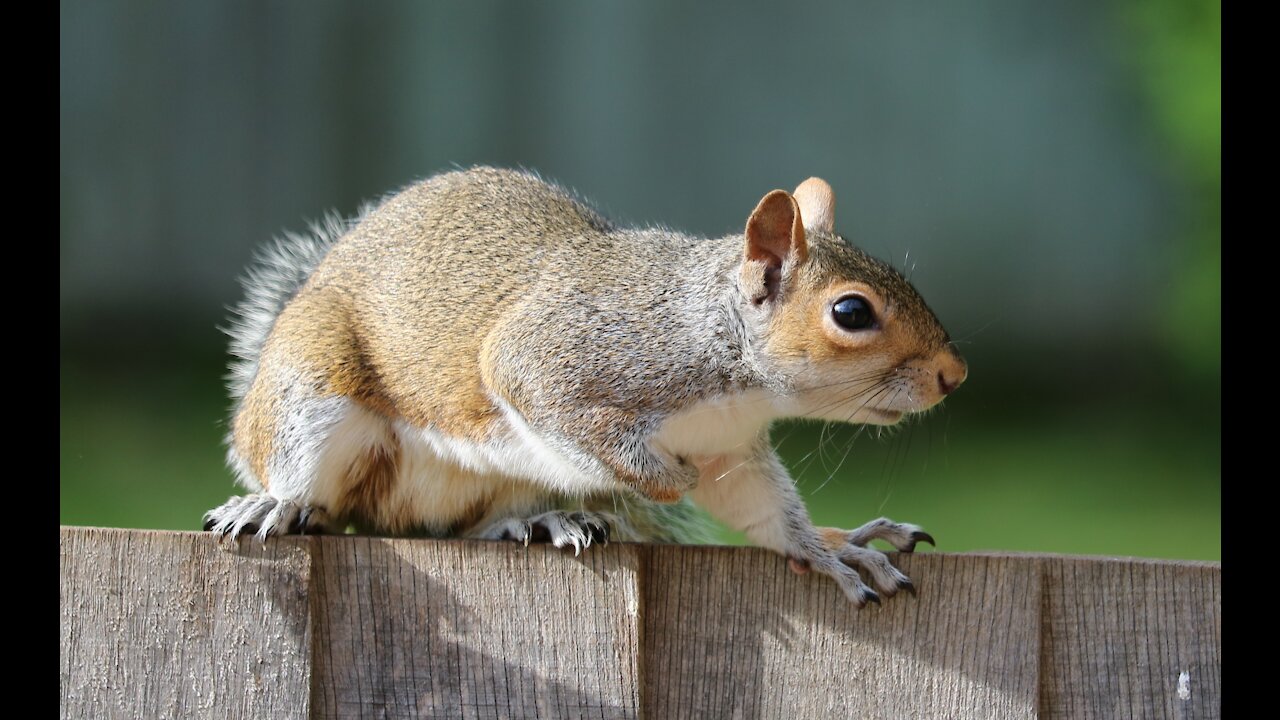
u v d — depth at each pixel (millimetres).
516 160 24875
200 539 7062
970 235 24344
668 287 8406
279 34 24828
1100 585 6938
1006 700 6941
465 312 8758
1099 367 23875
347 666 7082
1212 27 22922
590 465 8336
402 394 8867
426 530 9320
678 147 24766
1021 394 23656
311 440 8781
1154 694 6875
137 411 20688
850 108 24609
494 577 7113
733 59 24812
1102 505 17750
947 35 24484
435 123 24984
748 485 8336
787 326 8023
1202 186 23094
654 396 8266
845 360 7977
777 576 7133
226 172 24703
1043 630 6969
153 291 24406
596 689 7027
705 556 7145
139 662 7008
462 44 25031
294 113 24859
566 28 24984
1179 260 23328
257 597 7059
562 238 8898
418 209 9266
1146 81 23562
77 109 24141
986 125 24469
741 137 24703
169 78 24531
